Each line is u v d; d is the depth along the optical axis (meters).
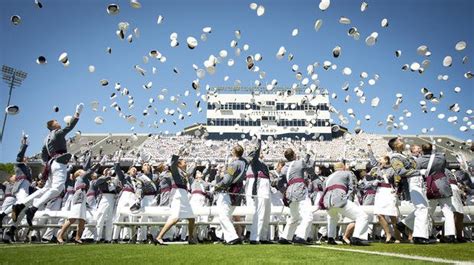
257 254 4.80
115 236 9.05
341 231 9.49
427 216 6.94
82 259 4.33
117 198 10.19
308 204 7.25
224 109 53.19
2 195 12.04
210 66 9.22
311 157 7.56
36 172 37.53
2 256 4.65
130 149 43.72
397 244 6.73
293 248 5.84
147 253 5.04
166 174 9.71
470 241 7.92
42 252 5.27
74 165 11.00
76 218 8.12
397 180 7.33
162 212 8.56
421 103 11.39
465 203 10.25
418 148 8.10
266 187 7.76
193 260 4.16
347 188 6.92
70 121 7.43
